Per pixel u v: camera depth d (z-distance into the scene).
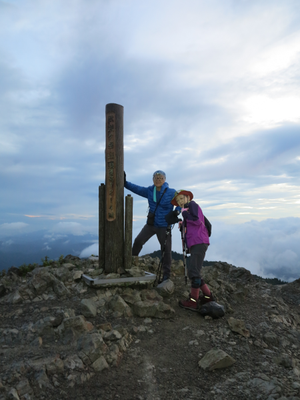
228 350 3.49
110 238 5.16
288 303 5.81
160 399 2.63
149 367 3.09
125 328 3.81
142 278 5.07
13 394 2.42
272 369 3.14
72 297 4.61
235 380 2.89
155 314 4.21
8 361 2.92
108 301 4.49
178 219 5.09
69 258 7.23
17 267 6.53
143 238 5.64
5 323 3.77
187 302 4.61
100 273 5.11
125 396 2.64
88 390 2.66
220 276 6.91
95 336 3.30
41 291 4.67
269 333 3.93
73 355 3.06
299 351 3.69
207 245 4.53
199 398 2.65
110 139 5.25
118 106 5.29
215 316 4.30
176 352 3.43
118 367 3.05
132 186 5.76
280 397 2.58
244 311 4.80
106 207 5.22
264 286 6.51
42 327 3.49
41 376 2.67
